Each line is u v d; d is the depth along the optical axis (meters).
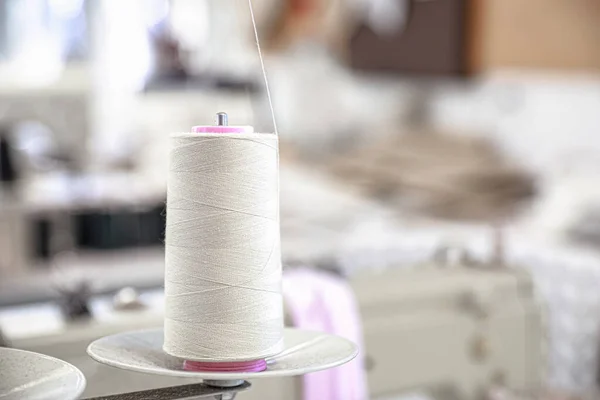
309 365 0.83
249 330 0.82
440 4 5.98
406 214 4.75
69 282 1.93
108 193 4.24
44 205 4.05
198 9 5.67
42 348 1.40
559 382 3.13
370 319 1.89
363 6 6.84
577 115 4.99
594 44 4.65
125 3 5.44
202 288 0.81
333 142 7.01
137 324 1.54
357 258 2.77
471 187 5.11
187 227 0.82
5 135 4.49
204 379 0.82
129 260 3.68
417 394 1.94
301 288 1.80
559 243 3.70
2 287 2.45
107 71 5.36
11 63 5.16
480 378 2.00
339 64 7.18
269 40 7.37
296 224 4.00
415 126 6.41
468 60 5.79
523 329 2.04
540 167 5.28
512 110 5.54
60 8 5.27
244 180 0.82
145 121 5.34
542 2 5.04
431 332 1.94
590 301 3.17
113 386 0.93
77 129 5.05
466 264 2.15
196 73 5.56
